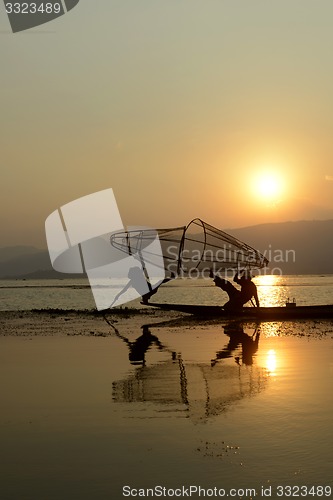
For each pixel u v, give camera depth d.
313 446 10.17
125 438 10.74
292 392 14.20
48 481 8.80
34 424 11.70
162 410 12.66
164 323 32.19
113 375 16.62
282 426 11.34
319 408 12.63
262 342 23.53
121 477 8.93
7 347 22.64
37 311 41.66
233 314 34.38
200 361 18.89
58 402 13.45
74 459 9.70
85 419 12.02
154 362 18.81
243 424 11.51
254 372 16.84
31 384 15.49
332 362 18.45
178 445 10.33
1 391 14.66
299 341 23.75
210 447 10.19
